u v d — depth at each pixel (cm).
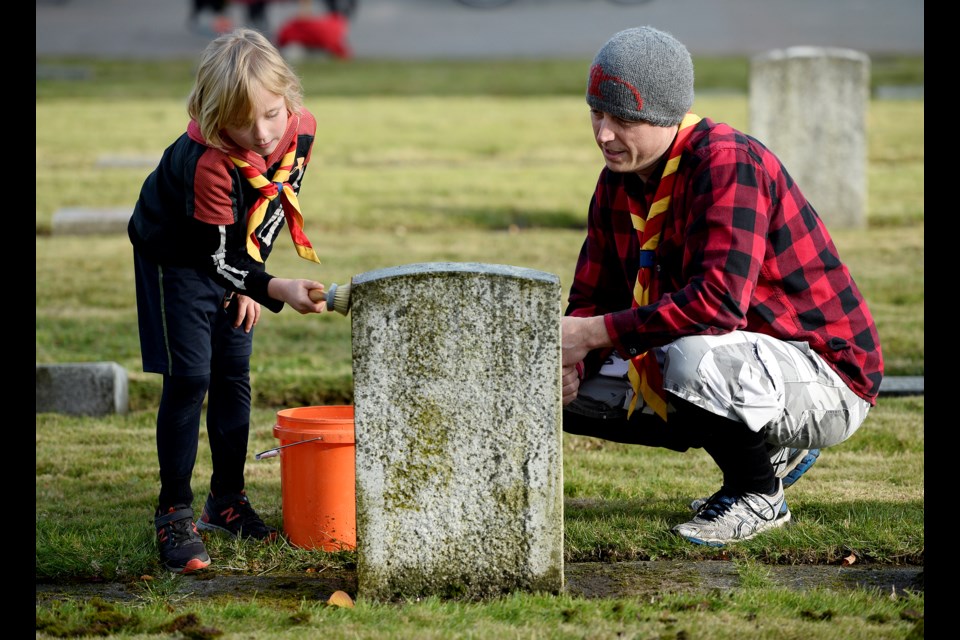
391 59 4669
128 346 1295
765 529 696
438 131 3011
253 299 661
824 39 4706
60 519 771
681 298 630
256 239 666
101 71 4191
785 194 659
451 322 585
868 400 687
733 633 548
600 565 668
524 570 602
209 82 608
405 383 589
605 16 5547
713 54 4488
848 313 677
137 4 5919
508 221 2053
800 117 1961
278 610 603
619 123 644
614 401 723
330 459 695
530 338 585
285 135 664
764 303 667
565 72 4241
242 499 745
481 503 597
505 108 3388
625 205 703
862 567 661
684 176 652
